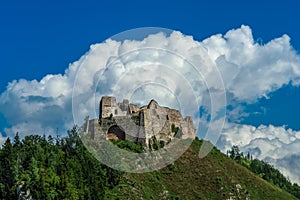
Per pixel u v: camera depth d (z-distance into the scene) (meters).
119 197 166.38
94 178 169.00
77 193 159.25
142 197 172.75
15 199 155.75
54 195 155.62
